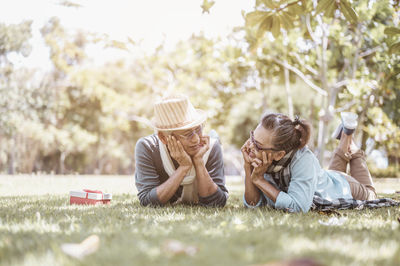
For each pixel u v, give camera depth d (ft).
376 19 27.37
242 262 3.83
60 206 9.54
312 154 9.03
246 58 31.58
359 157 11.34
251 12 12.19
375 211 8.78
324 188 9.65
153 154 9.80
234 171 101.19
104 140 99.50
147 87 60.29
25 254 4.24
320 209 8.97
